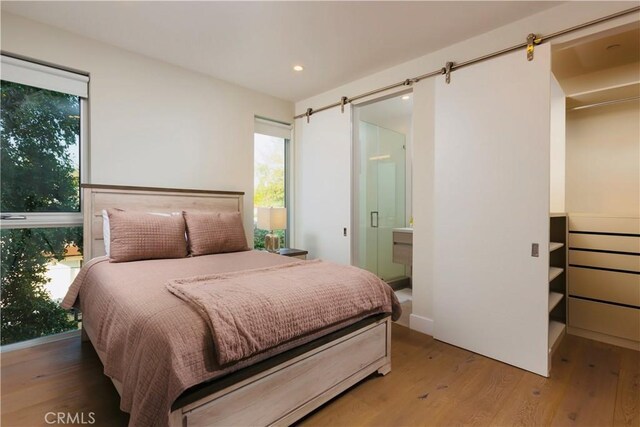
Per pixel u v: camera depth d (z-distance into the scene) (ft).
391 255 14.49
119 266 6.75
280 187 12.95
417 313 9.00
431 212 8.66
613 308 8.05
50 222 7.82
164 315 4.03
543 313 6.56
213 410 3.98
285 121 12.71
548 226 6.51
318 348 5.24
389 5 6.64
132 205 8.63
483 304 7.44
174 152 9.66
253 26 7.50
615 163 9.02
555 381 6.34
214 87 10.53
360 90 10.57
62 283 8.06
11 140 7.38
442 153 8.20
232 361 4.02
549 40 6.63
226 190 10.87
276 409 4.67
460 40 7.99
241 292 4.75
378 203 13.97
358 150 11.28
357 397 5.80
